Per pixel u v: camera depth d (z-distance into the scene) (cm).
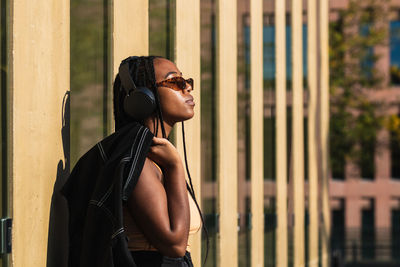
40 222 371
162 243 318
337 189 3834
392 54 3725
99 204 315
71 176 353
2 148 336
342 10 3206
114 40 458
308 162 1168
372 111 3153
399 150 3250
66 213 410
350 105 3152
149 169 324
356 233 3506
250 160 824
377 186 3806
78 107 424
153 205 316
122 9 474
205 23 678
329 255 1348
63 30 405
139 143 325
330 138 3152
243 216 790
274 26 965
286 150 1009
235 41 779
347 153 3145
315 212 1214
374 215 3806
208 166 674
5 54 338
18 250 346
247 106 823
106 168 321
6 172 339
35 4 368
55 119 392
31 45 363
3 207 337
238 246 766
